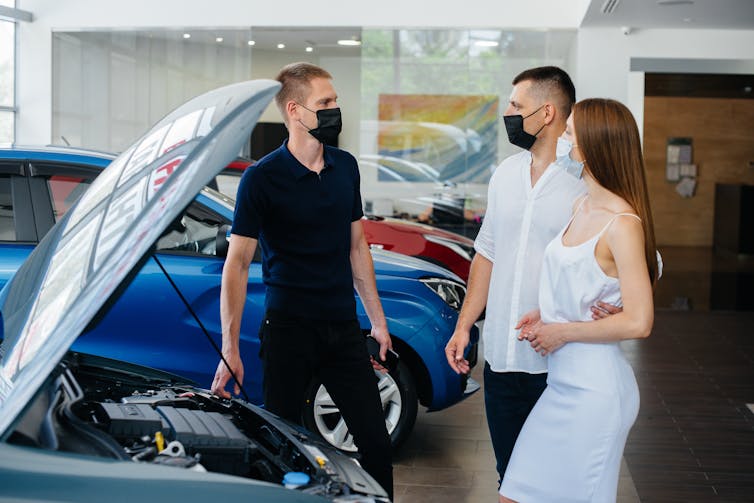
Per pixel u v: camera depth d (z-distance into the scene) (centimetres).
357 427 328
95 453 196
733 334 937
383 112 1220
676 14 1066
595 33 1189
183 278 446
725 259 1734
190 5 1234
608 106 273
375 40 1217
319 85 320
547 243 312
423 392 479
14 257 449
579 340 271
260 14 1226
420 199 1223
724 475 488
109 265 196
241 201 320
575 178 309
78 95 1263
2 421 185
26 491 179
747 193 1739
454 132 1215
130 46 1250
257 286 454
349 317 329
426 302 473
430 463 488
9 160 465
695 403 648
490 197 332
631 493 459
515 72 1203
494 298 322
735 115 1973
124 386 275
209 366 453
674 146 1995
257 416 255
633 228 264
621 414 270
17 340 223
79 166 467
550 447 277
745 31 1181
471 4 1204
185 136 224
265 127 1117
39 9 1255
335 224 325
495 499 435
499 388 323
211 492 188
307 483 208
